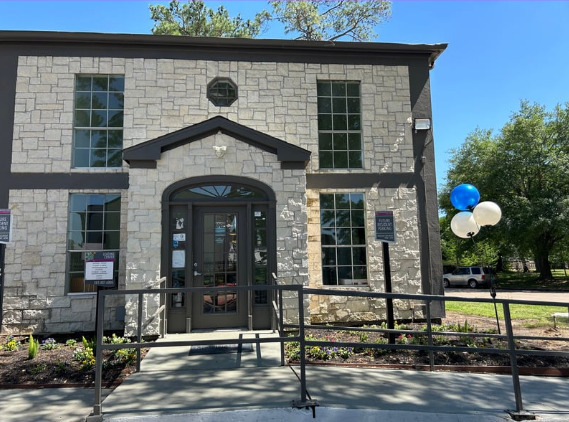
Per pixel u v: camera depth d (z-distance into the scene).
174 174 7.88
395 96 9.70
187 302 7.70
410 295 4.44
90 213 8.61
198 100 9.03
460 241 29.75
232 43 9.13
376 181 9.35
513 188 26.41
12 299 8.09
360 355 6.49
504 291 23.11
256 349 6.50
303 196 8.14
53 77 8.77
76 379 5.32
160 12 19.09
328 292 4.36
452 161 31.30
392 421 4.07
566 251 28.08
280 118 9.26
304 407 4.12
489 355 6.59
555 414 4.32
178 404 4.24
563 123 25.58
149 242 7.62
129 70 8.94
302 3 18.42
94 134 8.87
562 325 9.40
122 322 8.27
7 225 7.30
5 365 5.84
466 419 4.15
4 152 8.48
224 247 8.08
